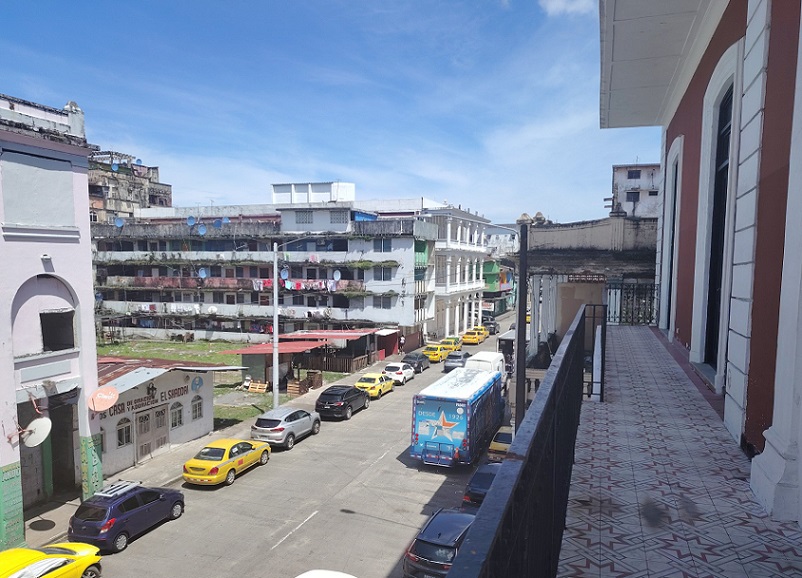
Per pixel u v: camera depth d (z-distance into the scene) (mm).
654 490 4879
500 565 1819
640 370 10406
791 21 4793
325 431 20797
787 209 4574
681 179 12844
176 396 18266
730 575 3521
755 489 4758
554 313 18781
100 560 10883
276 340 22016
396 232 35500
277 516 13164
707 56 9906
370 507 13719
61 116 12641
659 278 16578
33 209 11891
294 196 49688
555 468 3703
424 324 41344
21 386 11688
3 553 9594
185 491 14797
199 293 41469
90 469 13438
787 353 4461
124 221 45062
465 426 16125
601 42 10820
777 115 5062
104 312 42875
